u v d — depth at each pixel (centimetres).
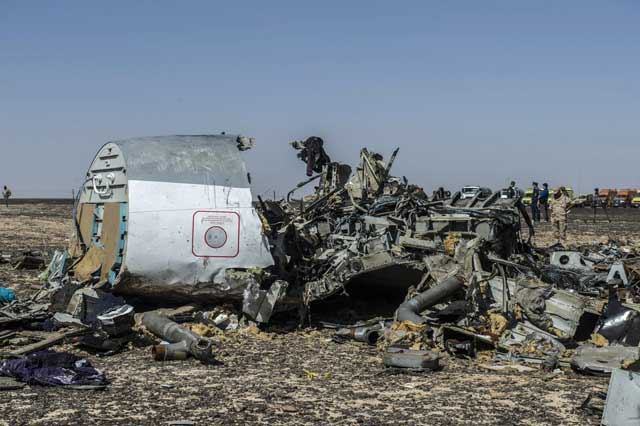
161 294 1198
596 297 1391
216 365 959
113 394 795
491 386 864
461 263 1247
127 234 1175
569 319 1097
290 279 1293
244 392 816
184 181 1216
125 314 1045
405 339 1073
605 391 840
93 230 1304
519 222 1429
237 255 1204
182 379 876
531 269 1336
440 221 1339
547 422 716
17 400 763
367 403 777
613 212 6438
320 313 1353
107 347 1013
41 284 1606
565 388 857
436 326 1112
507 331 1091
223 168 1245
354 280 1328
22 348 966
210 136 1309
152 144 1254
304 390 830
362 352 1062
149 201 1188
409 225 1358
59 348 1016
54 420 693
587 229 3794
